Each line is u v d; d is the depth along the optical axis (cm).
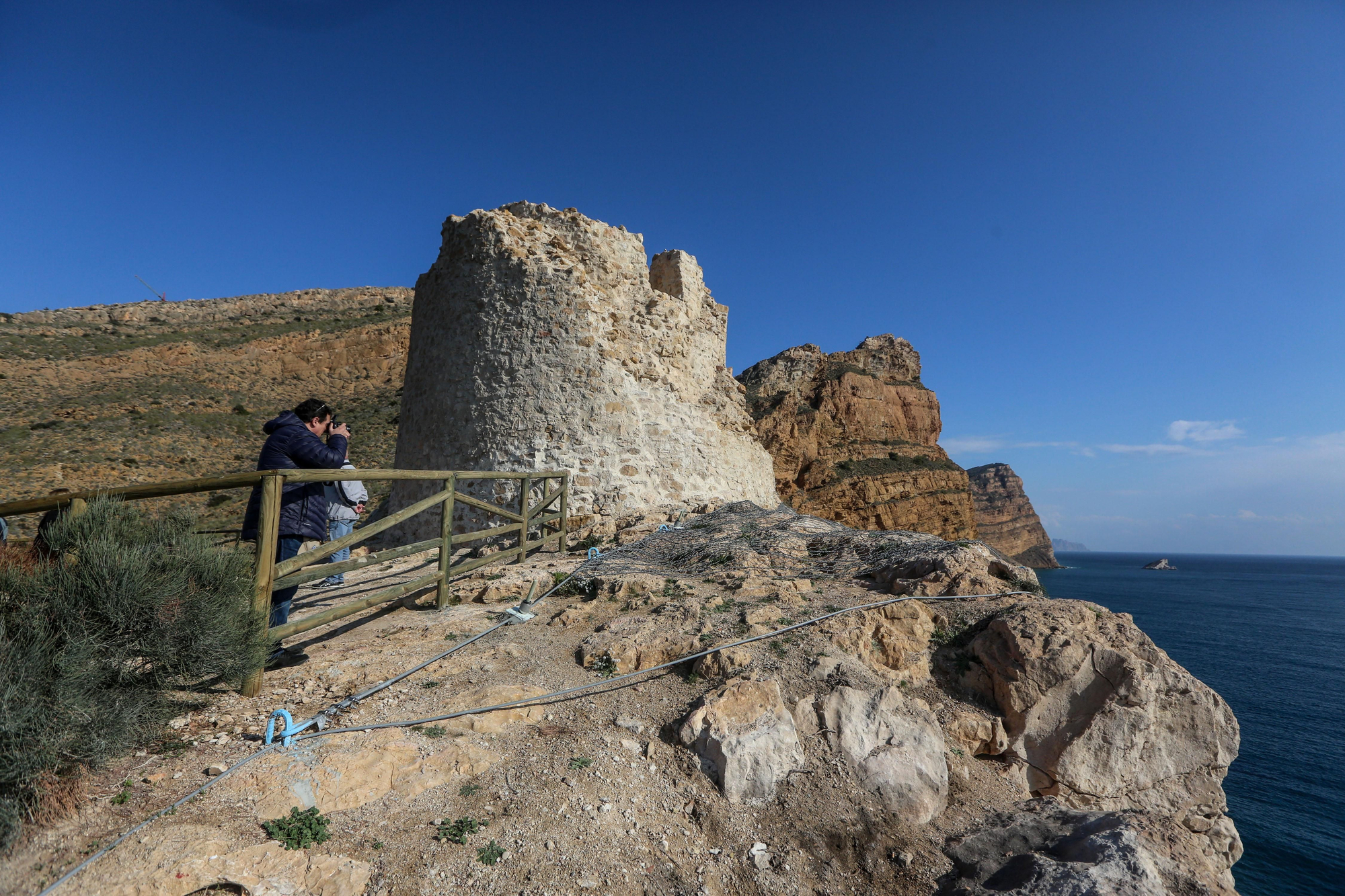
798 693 430
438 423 1137
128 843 244
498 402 1066
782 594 576
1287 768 2130
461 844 293
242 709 370
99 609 295
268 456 455
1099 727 454
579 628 552
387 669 446
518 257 1098
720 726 384
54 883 226
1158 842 326
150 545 335
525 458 1036
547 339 1076
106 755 279
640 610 578
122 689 309
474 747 357
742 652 467
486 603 634
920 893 330
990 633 503
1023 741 460
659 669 467
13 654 263
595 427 1063
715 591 607
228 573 354
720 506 1022
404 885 266
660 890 297
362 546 1212
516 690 421
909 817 373
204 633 323
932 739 415
